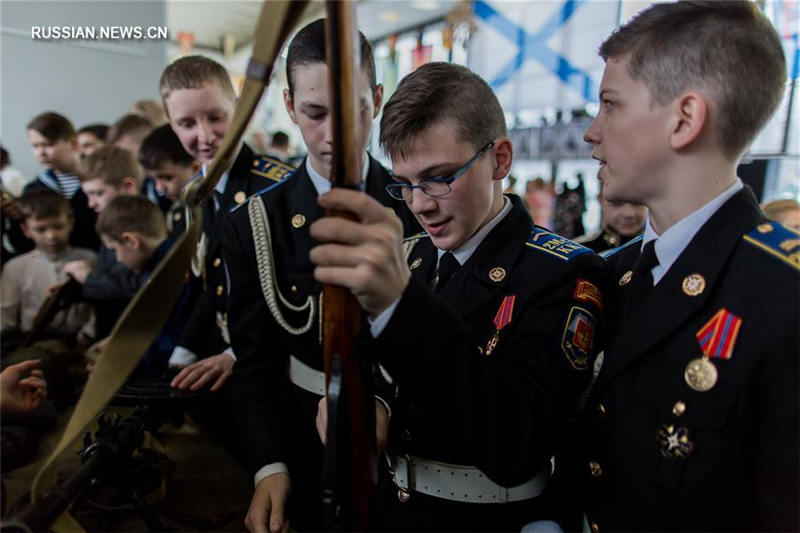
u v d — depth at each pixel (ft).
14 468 3.03
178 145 5.43
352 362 1.51
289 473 3.13
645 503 1.87
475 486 2.27
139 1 8.15
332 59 1.29
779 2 6.31
